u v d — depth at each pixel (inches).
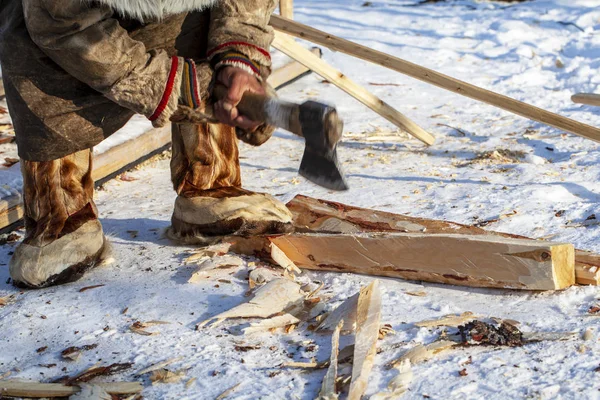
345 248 143.6
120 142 208.1
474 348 116.0
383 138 235.0
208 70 123.5
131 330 127.6
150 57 120.3
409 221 152.4
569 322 121.7
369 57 185.2
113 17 124.2
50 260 143.6
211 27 127.8
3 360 121.9
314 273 146.5
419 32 375.2
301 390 108.5
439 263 136.5
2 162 197.0
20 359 121.9
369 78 304.5
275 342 121.9
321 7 428.5
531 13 396.5
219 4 127.3
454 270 135.6
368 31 377.4
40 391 110.9
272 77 282.8
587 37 353.1
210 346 121.2
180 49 133.1
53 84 125.3
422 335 120.0
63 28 114.6
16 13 123.0
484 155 215.0
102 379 114.6
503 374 108.8
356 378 107.4
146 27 127.3
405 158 216.7
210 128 157.8
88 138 131.7
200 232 157.6
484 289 135.6
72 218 148.3
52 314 134.6
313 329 124.5
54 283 144.5
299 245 147.3
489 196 181.8
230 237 155.6
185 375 114.0
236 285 141.1
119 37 117.2
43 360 121.0
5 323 132.5
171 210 182.7
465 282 135.4
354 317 123.3
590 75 290.7
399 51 343.9
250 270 146.0
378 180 199.2
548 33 364.2
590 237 154.8
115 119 131.0
